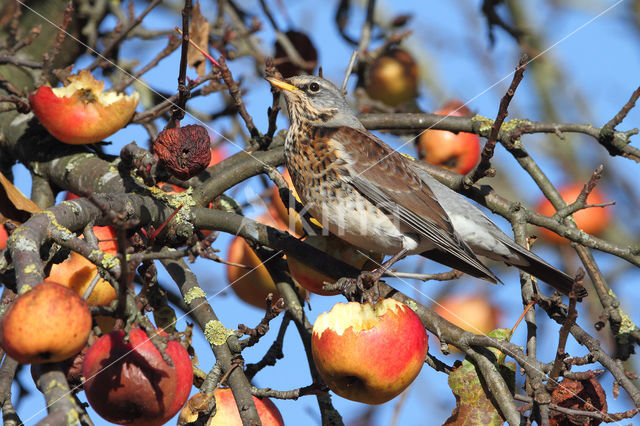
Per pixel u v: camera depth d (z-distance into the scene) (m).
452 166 11.70
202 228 8.80
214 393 7.64
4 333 5.45
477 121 10.48
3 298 6.66
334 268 8.63
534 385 7.21
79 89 8.91
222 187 9.39
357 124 10.45
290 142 10.16
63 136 9.05
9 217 8.12
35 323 5.39
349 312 7.12
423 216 9.60
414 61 13.74
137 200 8.17
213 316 8.03
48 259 7.03
